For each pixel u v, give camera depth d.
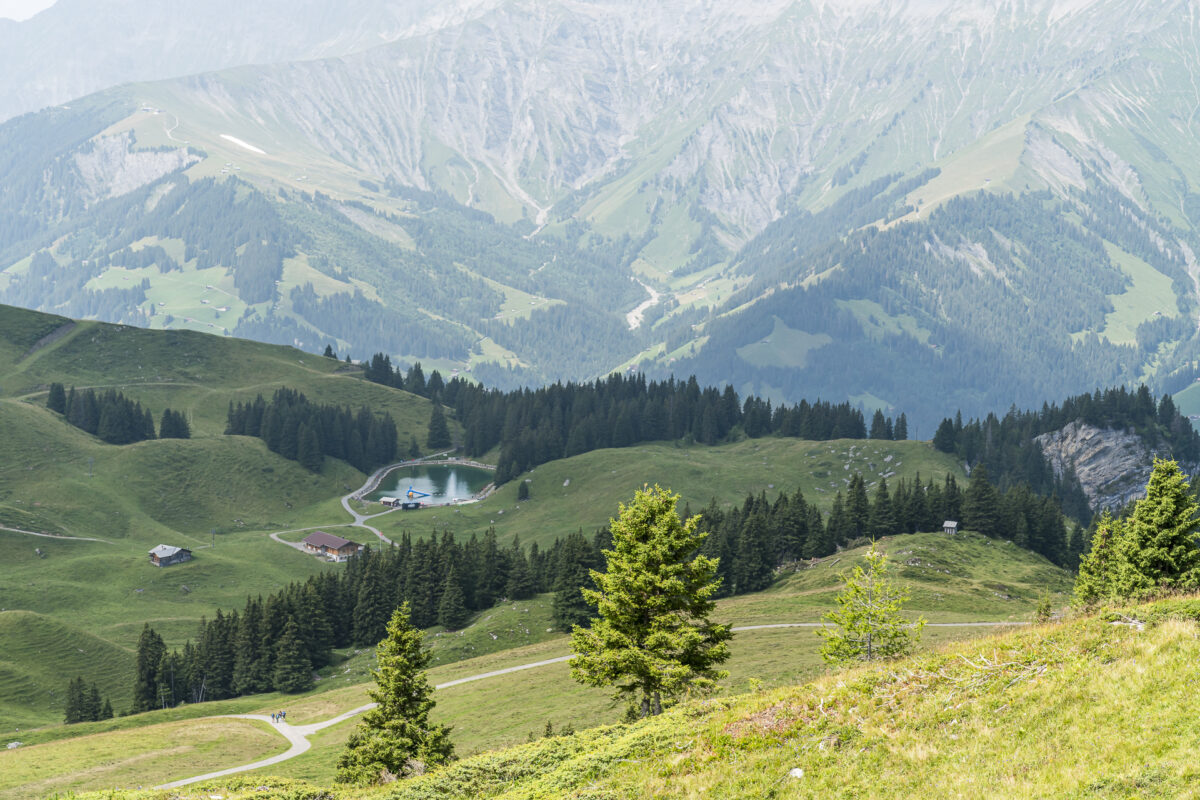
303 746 95.56
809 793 24.20
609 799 27.45
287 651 142.62
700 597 46.09
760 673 76.50
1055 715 23.88
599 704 81.38
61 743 98.31
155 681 138.38
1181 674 23.36
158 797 36.09
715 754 28.16
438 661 138.38
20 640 151.25
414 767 55.44
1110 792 19.84
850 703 28.47
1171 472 58.06
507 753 37.19
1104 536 74.62
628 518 47.12
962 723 25.17
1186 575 55.59
